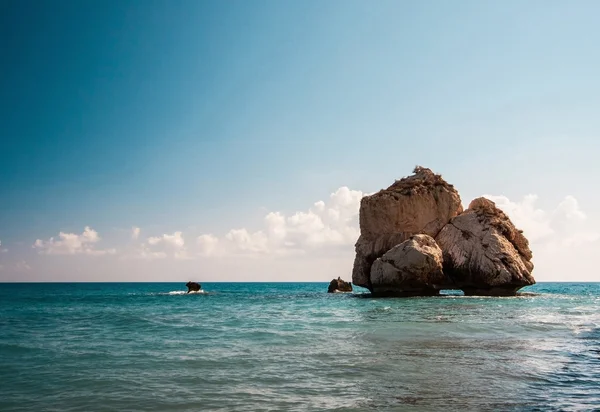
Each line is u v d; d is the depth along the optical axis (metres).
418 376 12.21
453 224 59.09
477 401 9.95
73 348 16.98
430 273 51.53
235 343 17.98
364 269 60.81
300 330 22.19
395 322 25.53
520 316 29.47
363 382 11.55
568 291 105.12
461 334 20.44
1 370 13.07
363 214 63.56
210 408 9.46
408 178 65.62
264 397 10.22
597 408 9.44
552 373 12.73
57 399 10.16
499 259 53.25
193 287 97.88
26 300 60.06
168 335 20.72
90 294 86.94
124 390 10.85
